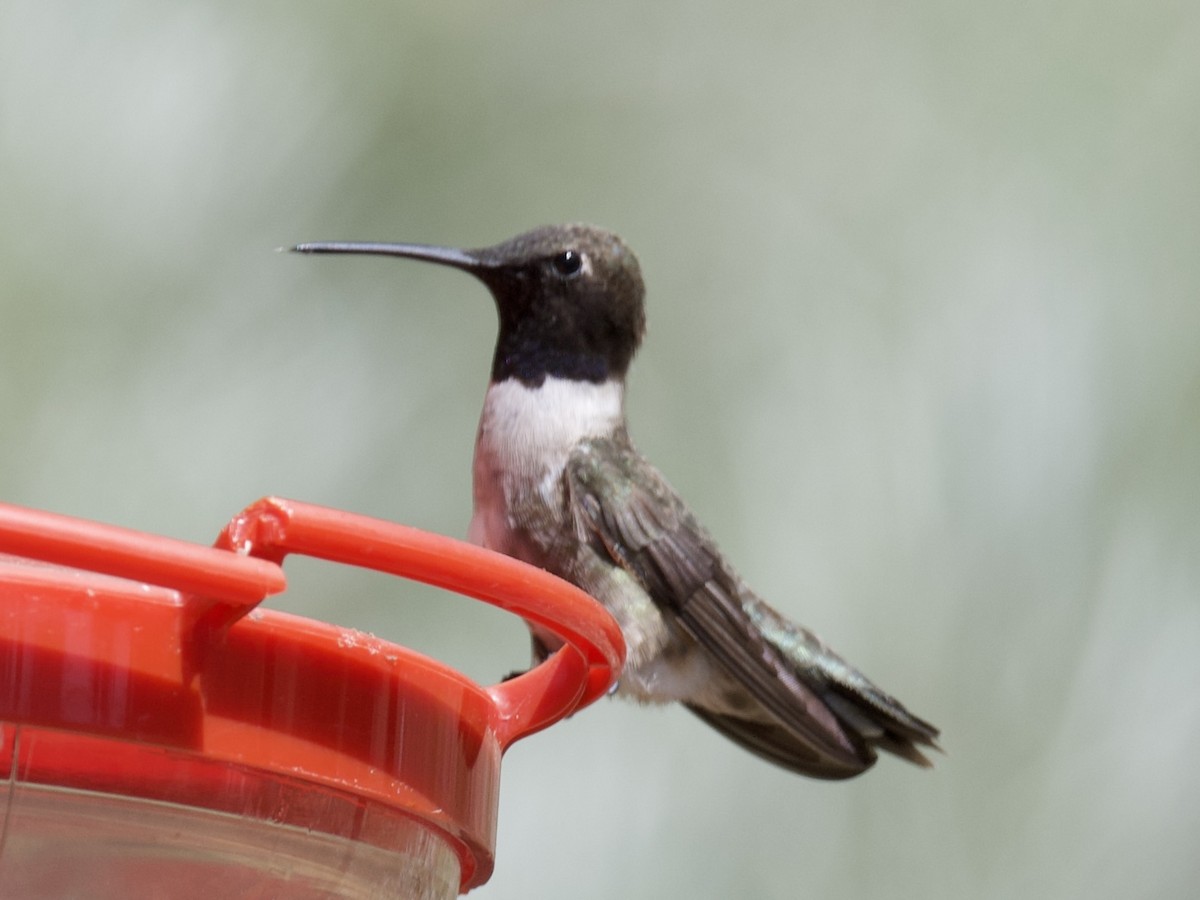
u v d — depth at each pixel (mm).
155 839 3785
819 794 10664
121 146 10734
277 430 10539
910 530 10648
